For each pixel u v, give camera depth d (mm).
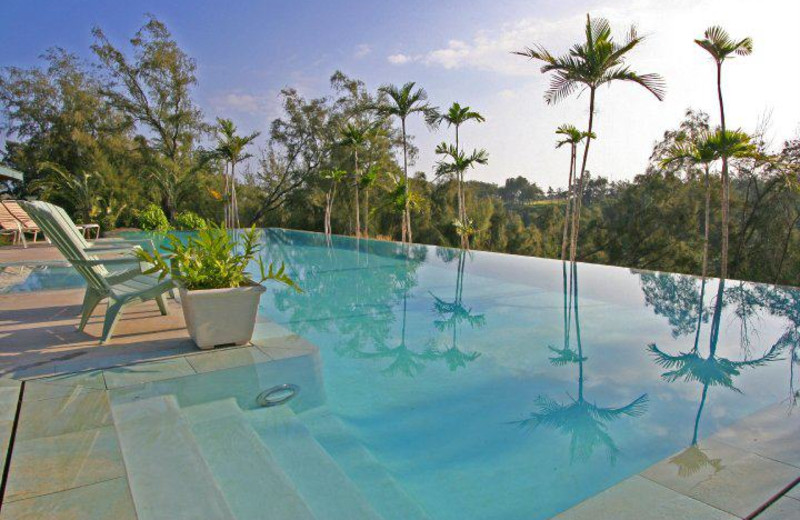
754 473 1722
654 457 2111
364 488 1816
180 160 21688
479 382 3045
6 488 1464
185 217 16125
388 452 2125
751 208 16344
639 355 3584
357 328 4453
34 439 1810
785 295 5848
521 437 2303
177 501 1465
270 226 25469
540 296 5945
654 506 1509
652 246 20344
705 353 3621
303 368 2775
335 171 19875
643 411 2596
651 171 19719
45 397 2242
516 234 32281
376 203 23250
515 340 4020
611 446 2209
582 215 25312
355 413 2535
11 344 3090
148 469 1648
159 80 20594
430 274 7758
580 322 4613
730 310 5074
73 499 1419
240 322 3062
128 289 3496
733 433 2100
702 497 1556
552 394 2846
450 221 26859
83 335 3314
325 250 11586
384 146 23406
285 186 24547
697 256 18719
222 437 1996
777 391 2852
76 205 17547
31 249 9320
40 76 20094
